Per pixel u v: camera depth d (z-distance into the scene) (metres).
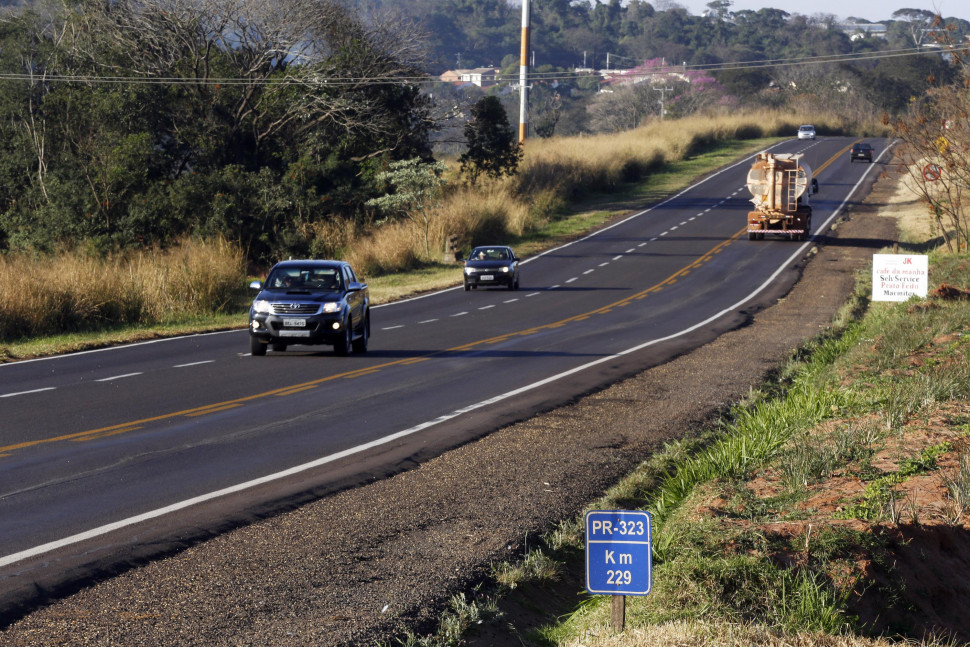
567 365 48.69
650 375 45.34
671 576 17.28
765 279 96.62
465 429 32.78
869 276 93.94
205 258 80.19
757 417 32.59
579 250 124.50
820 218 147.38
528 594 18.48
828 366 44.06
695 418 35.66
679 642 14.42
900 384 34.91
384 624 16.22
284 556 19.53
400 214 125.38
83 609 16.48
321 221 118.06
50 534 20.70
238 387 41.56
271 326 50.62
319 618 16.34
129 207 113.06
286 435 31.66
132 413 35.41
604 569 13.70
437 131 156.88
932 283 71.19
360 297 54.25
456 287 96.00
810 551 18.08
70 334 61.81
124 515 22.22
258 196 116.62
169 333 63.16
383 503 23.66
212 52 136.38
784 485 23.56
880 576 17.69
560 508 23.94
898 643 15.71
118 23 131.62
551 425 33.88
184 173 130.12
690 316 73.31
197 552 19.67
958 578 18.86
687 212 160.00
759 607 16.42
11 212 119.44
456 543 20.75
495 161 156.88
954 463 24.47
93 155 119.00
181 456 28.47
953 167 95.12
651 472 27.55
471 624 16.48
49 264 76.94
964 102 93.69
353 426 33.22
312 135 134.12
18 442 30.22
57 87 129.25
